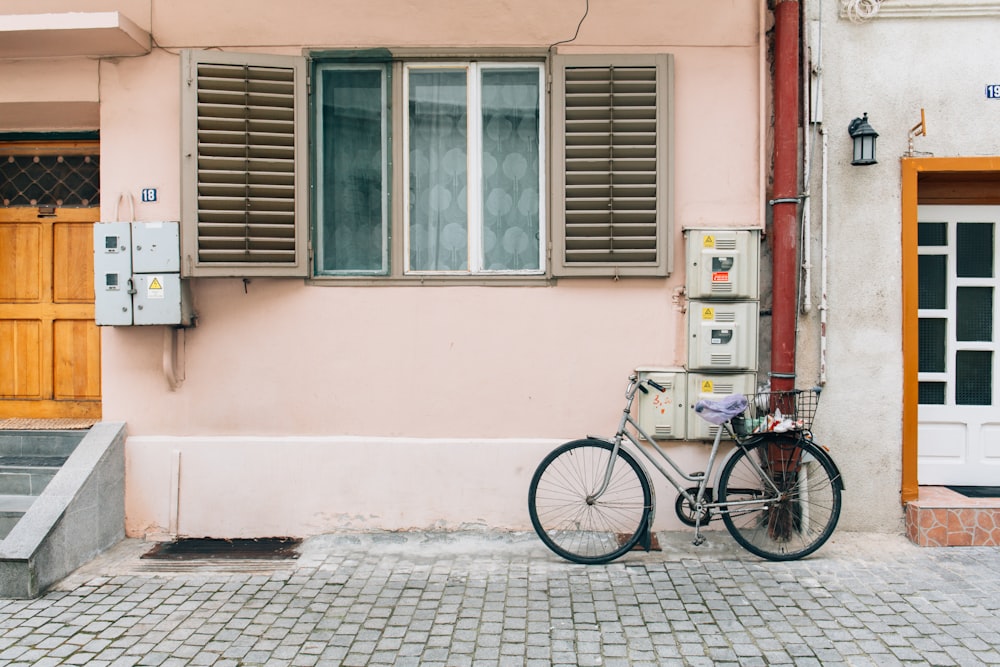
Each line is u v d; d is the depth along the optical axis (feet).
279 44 16.39
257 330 16.51
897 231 16.16
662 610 12.75
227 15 16.30
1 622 12.49
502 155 16.81
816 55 16.06
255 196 16.15
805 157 16.10
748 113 16.21
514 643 11.68
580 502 16.11
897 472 16.17
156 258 15.87
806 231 16.06
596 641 11.71
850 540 15.81
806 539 15.34
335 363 16.52
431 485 16.37
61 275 18.52
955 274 17.43
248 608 13.03
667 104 16.11
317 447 16.37
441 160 16.89
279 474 16.40
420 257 16.93
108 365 16.65
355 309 16.49
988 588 13.41
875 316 16.17
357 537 16.16
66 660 11.27
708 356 15.83
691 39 16.22
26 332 18.52
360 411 16.53
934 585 13.60
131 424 16.65
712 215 16.26
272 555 15.58
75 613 12.85
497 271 16.71
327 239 16.76
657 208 16.11
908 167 16.05
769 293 16.44
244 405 16.57
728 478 15.19
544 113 16.60
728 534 16.11
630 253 16.12
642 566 14.70
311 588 13.88
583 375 16.39
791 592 13.39
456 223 16.92
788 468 15.16
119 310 15.88
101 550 15.62
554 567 14.75
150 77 16.39
